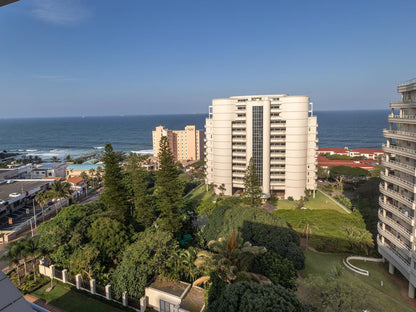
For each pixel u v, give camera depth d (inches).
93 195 3590.1
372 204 2583.7
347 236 1927.9
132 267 1315.2
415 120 1385.3
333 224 2160.4
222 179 3361.2
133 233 1674.5
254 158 3206.2
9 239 2212.1
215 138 3351.4
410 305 1374.3
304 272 1652.3
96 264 1466.5
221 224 1829.5
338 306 1109.7
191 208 2397.9
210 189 3575.3
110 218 1710.1
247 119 3181.6
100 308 1290.6
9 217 2721.5
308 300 1139.3
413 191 1392.7
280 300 914.7
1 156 6845.5
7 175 3996.1
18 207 2982.3
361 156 5423.2
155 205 2158.0
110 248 1530.5
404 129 1555.1
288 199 3189.0
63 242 1622.8
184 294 1267.2
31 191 3149.6
